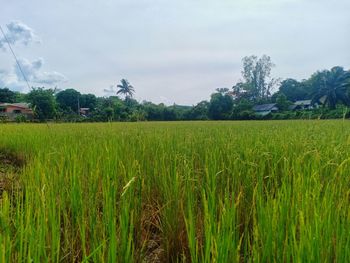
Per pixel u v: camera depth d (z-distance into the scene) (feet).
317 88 211.61
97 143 21.22
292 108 234.58
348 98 195.42
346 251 6.27
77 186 10.35
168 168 12.71
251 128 47.62
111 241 6.58
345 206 7.84
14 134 38.70
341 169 10.51
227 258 6.50
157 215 11.33
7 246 6.40
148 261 9.93
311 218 7.09
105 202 9.39
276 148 16.12
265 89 347.36
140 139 23.59
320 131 30.22
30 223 7.31
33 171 13.16
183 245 9.40
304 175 10.60
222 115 221.87
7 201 8.18
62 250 8.62
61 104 230.48
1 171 22.98
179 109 225.76
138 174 12.50
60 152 17.02
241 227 9.80
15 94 281.33
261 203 8.18
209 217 7.32
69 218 10.19
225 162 14.58
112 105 134.82
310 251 6.07
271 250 6.83
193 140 22.88
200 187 11.25
